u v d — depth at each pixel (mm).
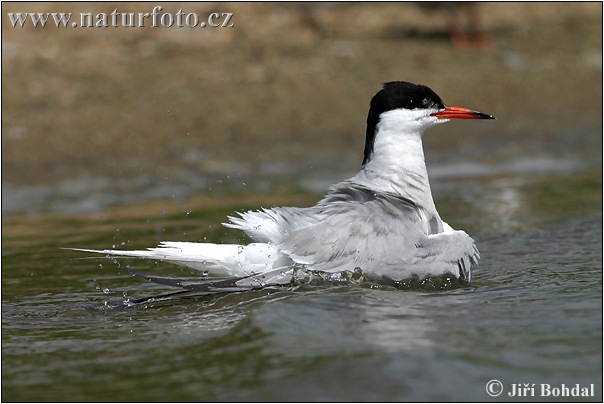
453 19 23531
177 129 18016
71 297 9164
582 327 7293
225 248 8562
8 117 17797
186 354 7059
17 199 14672
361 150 17766
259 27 22547
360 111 19453
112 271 10258
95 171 16172
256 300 8141
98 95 18828
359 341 6918
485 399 5906
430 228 9219
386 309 7766
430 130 19672
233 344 7121
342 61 21688
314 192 14688
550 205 13250
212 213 13250
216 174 16172
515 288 8742
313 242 8516
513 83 22031
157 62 20453
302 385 6121
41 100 18406
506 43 24422
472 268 9086
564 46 24594
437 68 22281
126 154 16891
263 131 18422
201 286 8375
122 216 13250
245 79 20266
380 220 8633
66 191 15109
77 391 6422
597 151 17859
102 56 20266
